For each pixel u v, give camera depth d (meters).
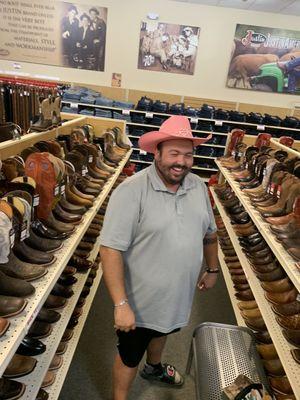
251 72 6.62
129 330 1.41
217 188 4.41
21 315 1.12
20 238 1.33
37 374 1.42
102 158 3.49
